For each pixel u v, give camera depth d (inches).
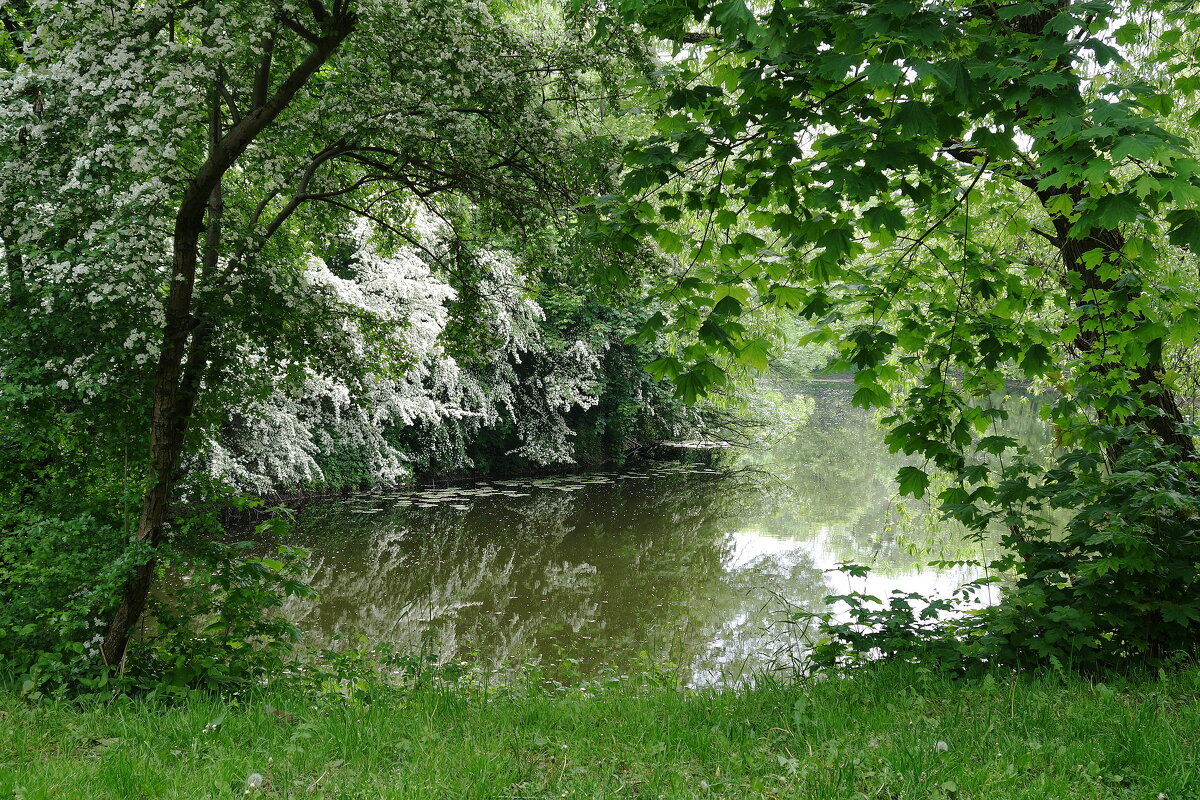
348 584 507.2
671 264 298.0
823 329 196.5
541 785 135.6
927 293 206.4
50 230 226.5
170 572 392.8
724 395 472.7
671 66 166.4
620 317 957.2
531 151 296.0
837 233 152.2
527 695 217.8
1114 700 161.5
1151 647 195.6
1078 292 214.2
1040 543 205.3
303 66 236.2
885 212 142.6
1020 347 196.5
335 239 372.5
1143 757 130.2
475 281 368.5
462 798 128.8
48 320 219.3
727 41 134.5
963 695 175.2
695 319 179.3
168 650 232.7
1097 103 123.8
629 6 154.3
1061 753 133.9
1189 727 143.3
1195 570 186.4
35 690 196.4
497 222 327.3
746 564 565.9
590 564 567.8
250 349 271.6
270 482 618.2
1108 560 181.3
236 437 606.9
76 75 216.7
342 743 154.9
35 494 246.4
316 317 272.2
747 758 140.0
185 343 250.2
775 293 189.6
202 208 236.4
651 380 1048.2
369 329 307.4
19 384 220.2
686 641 406.6
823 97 149.7
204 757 151.5
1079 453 202.2
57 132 233.0
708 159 178.4
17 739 160.1
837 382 2410.2
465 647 396.2
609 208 191.3
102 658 216.8
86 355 225.3
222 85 248.7
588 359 928.3
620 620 444.1
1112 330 203.8
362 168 352.2
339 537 625.0
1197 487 199.9
